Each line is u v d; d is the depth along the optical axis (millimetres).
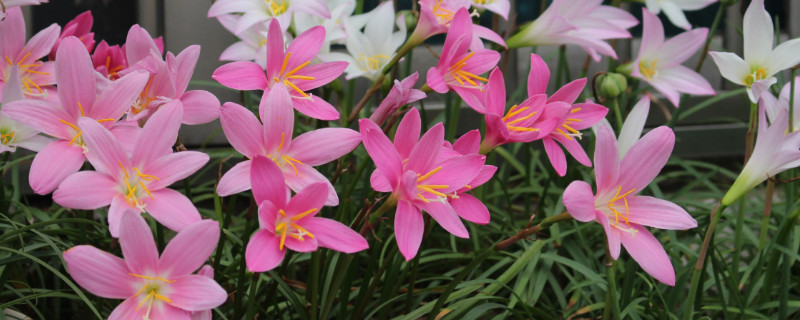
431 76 792
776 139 791
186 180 861
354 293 990
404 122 750
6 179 1372
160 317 691
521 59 1554
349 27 1012
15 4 816
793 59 912
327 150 741
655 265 765
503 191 1223
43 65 842
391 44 1020
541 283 999
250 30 999
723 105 1629
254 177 691
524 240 1032
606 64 1599
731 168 1760
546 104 802
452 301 952
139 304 690
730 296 998
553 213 1130
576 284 994
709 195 1294
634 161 777
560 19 986
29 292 936
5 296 978
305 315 847
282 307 950
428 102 1565
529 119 792
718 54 913
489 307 909
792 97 935
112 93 738
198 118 750
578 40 999
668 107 1605
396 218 724
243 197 1439
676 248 1129
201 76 1446
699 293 956
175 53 1439
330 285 825
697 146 1625
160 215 705
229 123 724
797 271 1132
